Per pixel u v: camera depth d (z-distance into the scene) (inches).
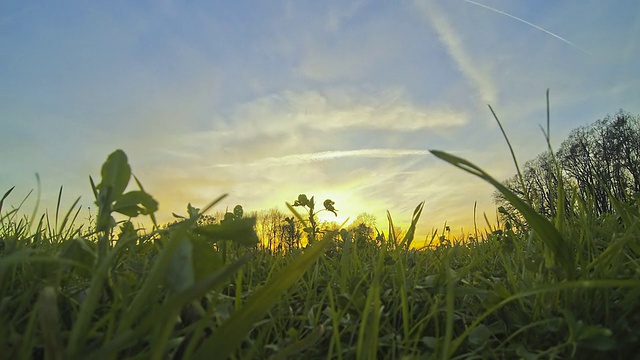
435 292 7.2
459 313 6.6
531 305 6.0
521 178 6.5
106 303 5.5
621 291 5.9
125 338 3.2
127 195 5.2
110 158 5.3
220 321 4.7
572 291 5.6
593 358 4.9
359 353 4.5
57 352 3.0
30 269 5.6
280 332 5.8
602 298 5.7
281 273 3.8
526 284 6.5
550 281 6.0
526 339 5.6
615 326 4.9
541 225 5.2
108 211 5.2
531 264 5.9
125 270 6.4
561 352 5.0
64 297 5.2
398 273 7.8
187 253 3.7
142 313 4.6
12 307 5.2
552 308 5.7
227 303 5.3
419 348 5.8
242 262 3.2
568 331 5.1
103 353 3.1
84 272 5.6
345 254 8.0
